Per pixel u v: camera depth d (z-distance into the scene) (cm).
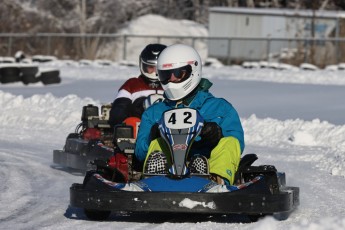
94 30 13700
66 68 9438
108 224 1739
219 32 11581
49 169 2714
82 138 2725
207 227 1694
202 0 15050
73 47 11612
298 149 3350
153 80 2625
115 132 2073
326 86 6712
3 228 1688
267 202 1670
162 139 1909
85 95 5859
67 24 13550
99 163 1869
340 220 1561
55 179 2491
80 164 2583
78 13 13600
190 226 1706
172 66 1962
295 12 10819
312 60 9900
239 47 10631
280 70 8862
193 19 14950
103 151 2492
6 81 7094
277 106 5003
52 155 3077
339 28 10456
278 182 1812
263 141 3616
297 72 8481
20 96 4644
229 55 10225
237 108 4869
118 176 1917
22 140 3538
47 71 7188
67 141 2714
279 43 10350
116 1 13938
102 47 12000
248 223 1752
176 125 1833
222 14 11538
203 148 1905
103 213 1794
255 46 10481
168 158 1859
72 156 2628
